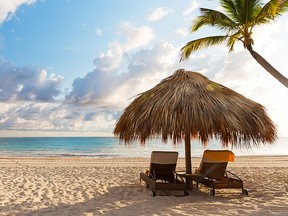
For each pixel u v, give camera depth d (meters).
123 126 7.89
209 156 7.39
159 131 6.80
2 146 56.03
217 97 7.37
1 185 8.58
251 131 7.03
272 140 7.72
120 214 5.42
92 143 66.06
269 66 10.23
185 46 11.87
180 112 6.86
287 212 5.46
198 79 7.88
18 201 6.54
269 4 9.49
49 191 7.74
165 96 7.32
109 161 19.64
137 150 43.69
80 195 7.23
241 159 22.88
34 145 58.75
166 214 5.39
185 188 7.05
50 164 16.91
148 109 7.21
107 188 8.19
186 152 7.85
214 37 11.54
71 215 5.39
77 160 20.58
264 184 8.92
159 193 7.46
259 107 7.71
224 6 11.07
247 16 10.57
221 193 7.41
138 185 8.70
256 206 5.97
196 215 5.32
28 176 10.59
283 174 11.39
